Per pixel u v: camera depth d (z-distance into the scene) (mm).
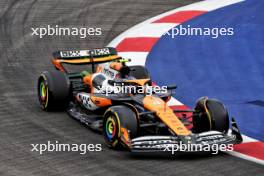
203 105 35125
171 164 31859
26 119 40500
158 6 74812
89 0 77312
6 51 58688
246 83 50250
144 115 35531
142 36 63375
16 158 32844
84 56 44938
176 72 53406
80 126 39188
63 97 41562
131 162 32188
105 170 30859
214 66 55031
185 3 76250
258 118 41562
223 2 76250
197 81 51000
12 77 51156
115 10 73062
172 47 60062
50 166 31547
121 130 32969
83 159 32719
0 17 68562
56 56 44500
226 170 30891
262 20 67875
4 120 40188
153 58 56938
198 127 35812
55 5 74062
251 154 33750
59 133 37562
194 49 59594
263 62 55625
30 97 46031
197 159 32750
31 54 58156
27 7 72500
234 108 43875
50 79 41688
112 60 44875
